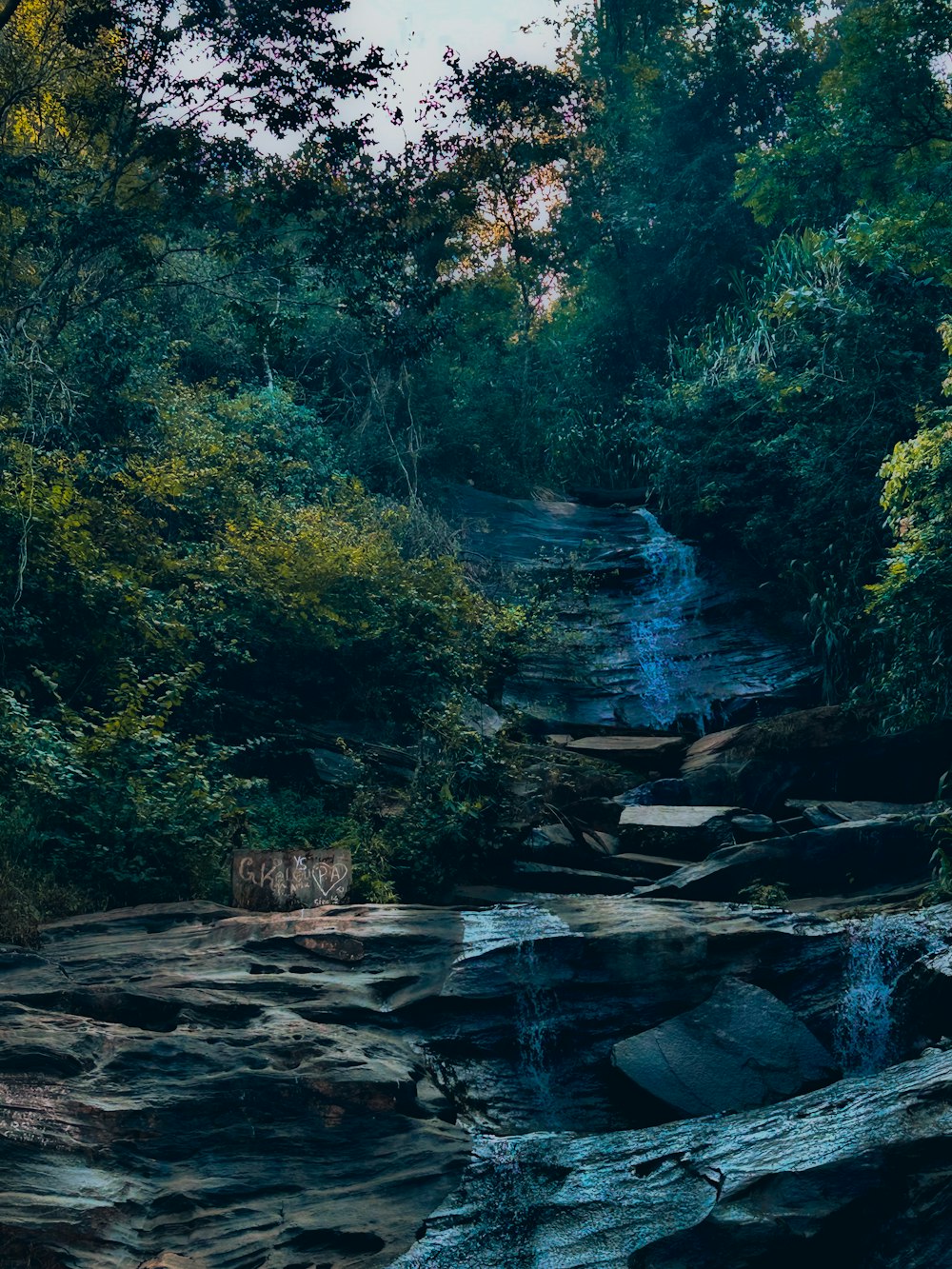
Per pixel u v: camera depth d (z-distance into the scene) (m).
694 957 8.31
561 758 14.15
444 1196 5.75
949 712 12.73
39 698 11.36
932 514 12.59
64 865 8.70
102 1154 5.53
